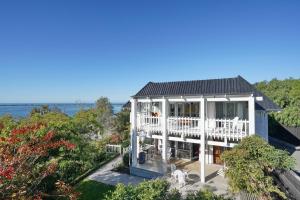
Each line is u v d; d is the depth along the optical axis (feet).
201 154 53.52
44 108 186.91
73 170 50.65
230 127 52.90
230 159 33.71
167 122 60.44
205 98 54.49
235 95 50.52
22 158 30.53
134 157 63.26
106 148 86.53
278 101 133.08
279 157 33.19
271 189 30.45
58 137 47.50
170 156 69.72
